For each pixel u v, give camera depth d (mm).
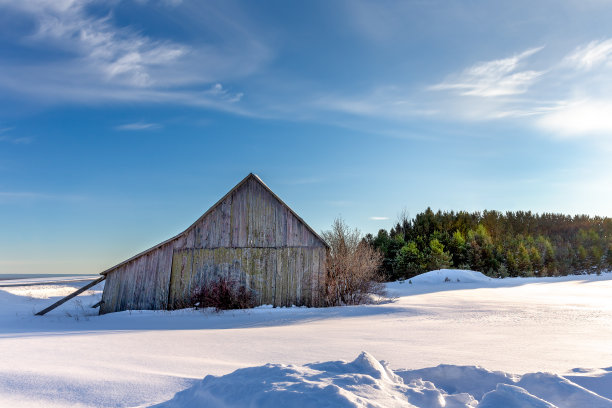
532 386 3303
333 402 2621
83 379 4309
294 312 15234
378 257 20391
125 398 3717
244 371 3498
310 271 18016
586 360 5254
